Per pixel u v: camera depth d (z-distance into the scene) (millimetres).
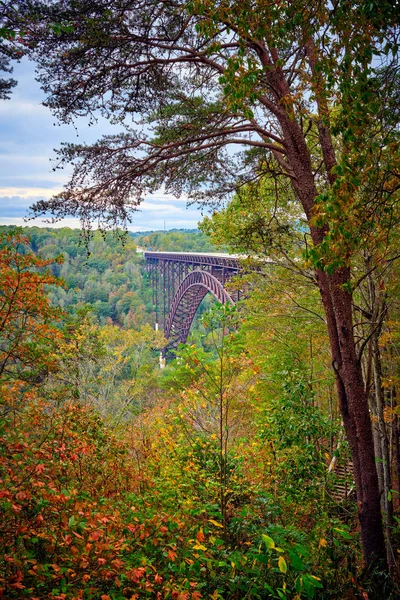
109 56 5434
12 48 5039
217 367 5816
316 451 7766
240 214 9039
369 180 3785
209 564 3176
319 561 4031
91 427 5738
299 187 6160
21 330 5004
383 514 8141
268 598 3295
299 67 5781
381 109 3648
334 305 5988
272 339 11945
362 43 3240
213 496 5559
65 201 5945
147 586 2908
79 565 2883
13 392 5113
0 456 3271
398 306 7727
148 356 38406
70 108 5621
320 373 12031
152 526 3350
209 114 6531
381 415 8086
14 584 2447
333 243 3785
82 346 12484
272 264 9219
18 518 2982
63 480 4379
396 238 5668
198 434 6789
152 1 5168
